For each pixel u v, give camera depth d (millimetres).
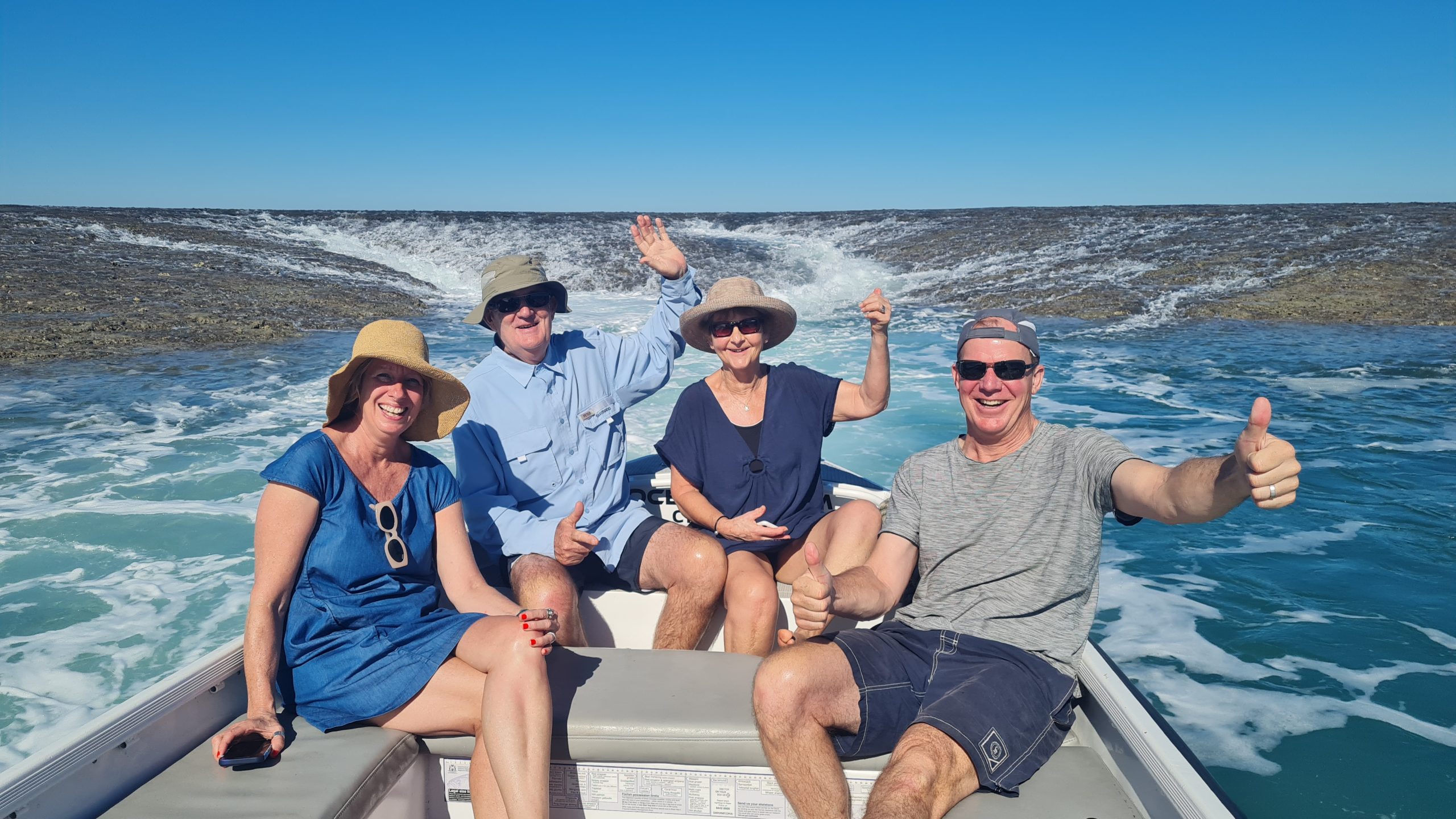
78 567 4527
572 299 16625
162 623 3932
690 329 3041
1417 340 11219
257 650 1970
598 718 2029
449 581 2309
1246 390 8742
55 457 6348
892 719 2014
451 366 10211
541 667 1968
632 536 2812
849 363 10469
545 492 2951
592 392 3051
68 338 10547
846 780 1956
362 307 14609
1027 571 2166
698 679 2211
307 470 2064
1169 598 4180
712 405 3012
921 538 2320
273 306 13750
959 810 1815
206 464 6266
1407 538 4859
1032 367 2225
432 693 2014
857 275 18328
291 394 8430
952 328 13109
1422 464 6219
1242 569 4488
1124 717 1859
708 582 2609
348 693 2023
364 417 2162
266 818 1680
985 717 1891
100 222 20016
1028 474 2217
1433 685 3355
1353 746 2980
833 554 2684
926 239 21328
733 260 19328
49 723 3152
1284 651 3646
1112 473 2090
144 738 1836
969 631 2170
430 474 2293
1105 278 16219
